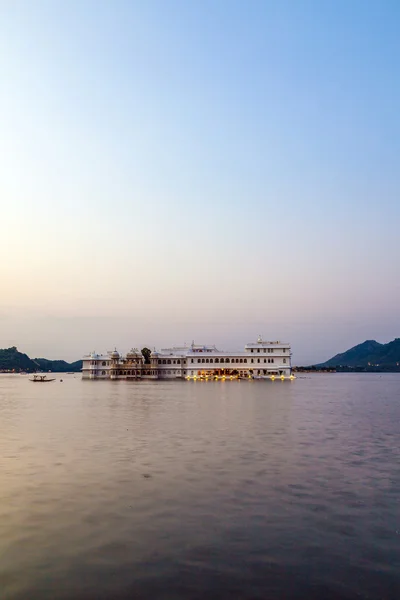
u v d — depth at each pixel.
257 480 27.00
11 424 51.38
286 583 15.69
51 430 46.47
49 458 32.72
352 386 167.00
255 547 18.20
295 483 26.44
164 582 15.69
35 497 23.86
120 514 21.52
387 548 18.20
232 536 19.16
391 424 52.06
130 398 95.06
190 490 25.08
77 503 22.97
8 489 25.19
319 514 21.59
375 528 20.03
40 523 20.44
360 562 17.11
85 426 49.59
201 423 52.41
